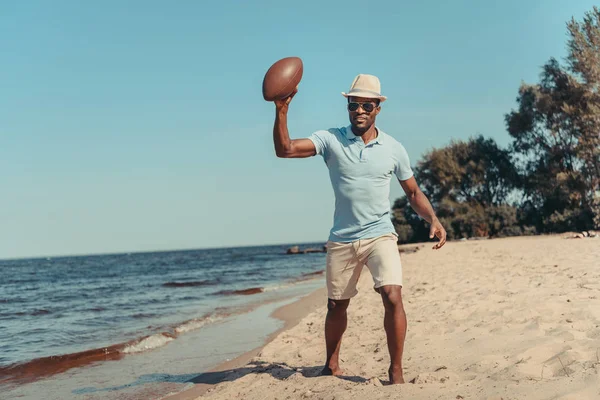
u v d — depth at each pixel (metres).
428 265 15.60
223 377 5.76
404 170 4.12
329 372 4.49
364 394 3.56
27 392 5.81
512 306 6.30
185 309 13.33
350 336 6.26
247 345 7.84
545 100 34.03
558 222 33.25
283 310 11.53
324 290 15.05
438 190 42.50
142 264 62.94
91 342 8.96
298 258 57.09
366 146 3.94
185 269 43.59
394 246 3.96
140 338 9.00
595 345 4.09
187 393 5.27
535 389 3.17
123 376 6.32
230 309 12.67
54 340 9.37
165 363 6.89
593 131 31.27
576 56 31.00
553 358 3.89
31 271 54.09
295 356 5.79
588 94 31.11
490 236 37.66
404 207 44.38
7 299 19.58
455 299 7.68
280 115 3.73
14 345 9.02
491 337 4.92
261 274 29.55
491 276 10.12
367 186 3.92
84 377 6.39
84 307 15.03
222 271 36.78
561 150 34.81
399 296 3.84
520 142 37.94
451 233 38.97
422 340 5.32
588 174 32.50
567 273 8.75
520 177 39.56
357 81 3.96
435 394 3.35
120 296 18.72
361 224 3.95
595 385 3.08
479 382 3.51
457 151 42.38
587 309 5.38
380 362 4.75
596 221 30.48
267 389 4.37
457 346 4.84
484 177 40.50
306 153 3.93
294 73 3.71
